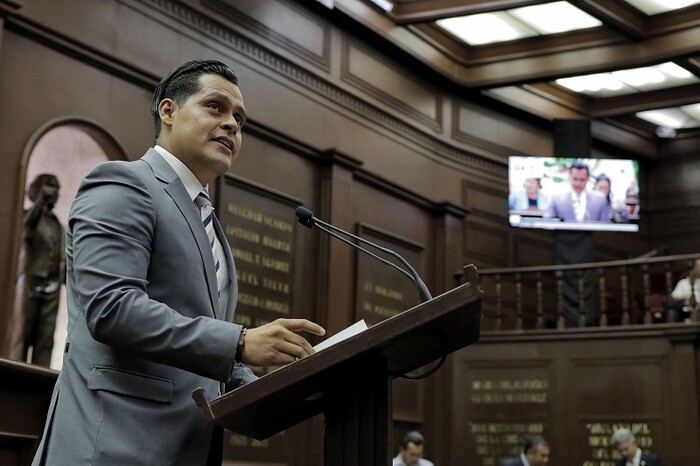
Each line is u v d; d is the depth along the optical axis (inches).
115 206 67.8
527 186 450.3
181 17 315.3
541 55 435.8
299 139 354.3
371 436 65.0
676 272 435.5
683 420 365.4
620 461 323.0
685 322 379.6
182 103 77.3
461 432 404.2
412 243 410.3
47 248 265.3
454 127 449.4
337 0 374.3
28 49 265.1
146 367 66.8
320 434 343.9
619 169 458.9
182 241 70.7
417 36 419.5
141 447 64.3
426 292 85.2
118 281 64.2
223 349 62.7
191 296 70.1
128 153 290.2
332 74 379.6
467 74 446.0
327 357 59.3
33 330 260.8
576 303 440.5
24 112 261.4
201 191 77.3
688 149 526.3
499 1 386.0
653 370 377.4
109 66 285.7
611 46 426.3
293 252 349.7
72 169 281.7
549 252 485.4
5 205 252.5
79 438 64.4
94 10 284.7
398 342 62.7
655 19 415.8
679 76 459.2
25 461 113.5
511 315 456.8
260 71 345.4
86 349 66.9
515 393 399.9
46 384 115.5
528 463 321.1
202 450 67.4
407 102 421.7
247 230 330.6
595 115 487.2
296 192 355.3
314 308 356.8
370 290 379.6
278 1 356.5
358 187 385.4
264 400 60.7
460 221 435.5
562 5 406.6
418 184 422.0
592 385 387.2
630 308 438.9
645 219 527.2
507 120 474.6
